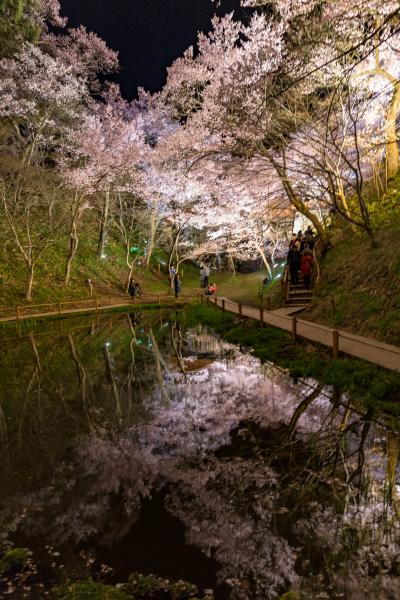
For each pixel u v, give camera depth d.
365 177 23.52
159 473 6.37
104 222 36.66
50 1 34.66
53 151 38.97
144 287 38.12
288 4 16.69
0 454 7.24
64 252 34.62
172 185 31.45
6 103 28.78
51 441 7.76
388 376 8.46
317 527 4.84
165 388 10.91
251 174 21.61
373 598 3.78
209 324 20.28
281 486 5.80
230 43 22.03
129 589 4.01
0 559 4.49
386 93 20.08
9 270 29.39
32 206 33.84
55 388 11.33
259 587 3.99
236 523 4.99
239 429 7.89
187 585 4.04
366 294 13.34
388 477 5.78
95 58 38.62
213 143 24.66
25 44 30.34
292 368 11.08
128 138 31.50
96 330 21.61
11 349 17.27
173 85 26.66
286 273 19.33
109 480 6.20
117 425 8.47
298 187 18.95
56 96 30.38
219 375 11.78
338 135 19.78
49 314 25.69
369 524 4.83
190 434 7.83
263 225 31.70
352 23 15.91
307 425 7.75
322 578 4.06
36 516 5.32
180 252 45.28
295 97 18.83
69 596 3.88
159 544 4.67
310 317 15.47
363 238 17.14
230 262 47.56
